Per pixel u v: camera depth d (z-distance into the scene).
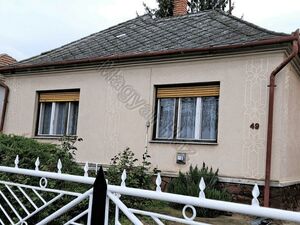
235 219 6.59
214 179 8.14
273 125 8.05
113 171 6.41
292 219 2.20
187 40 9.97
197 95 9.19
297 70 9.28
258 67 8.34
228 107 8.61
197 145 8.91
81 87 10.91
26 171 3.72
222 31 9.91
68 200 4.41
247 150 8.25
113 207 4.09
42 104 11.88
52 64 11.15
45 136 11.52
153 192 2.79
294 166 9.20
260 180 8.00
